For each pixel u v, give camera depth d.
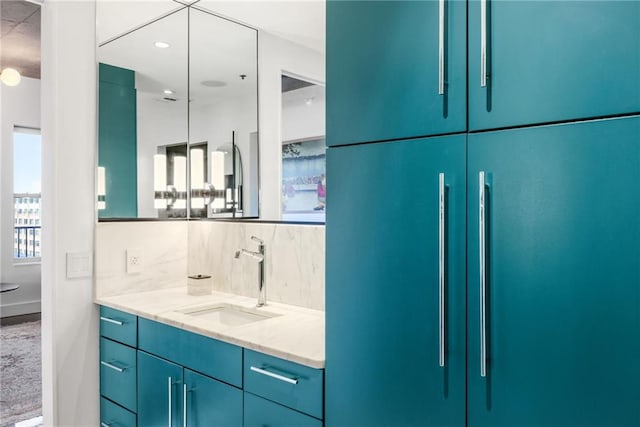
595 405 0.97
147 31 2.48
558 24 1.01
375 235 1.32
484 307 1.11
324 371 1.43
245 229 2.36
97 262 2.33
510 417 1.08
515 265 1.07
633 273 0.93
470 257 1.14
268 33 2.18
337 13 1.41
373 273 1.33
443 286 1.17
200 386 1.80
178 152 2.62
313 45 1.99
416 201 1.24
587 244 0.98
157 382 1.99
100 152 2.34
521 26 1.06
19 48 4.48
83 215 2.29
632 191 0.93
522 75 1.06
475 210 1.13
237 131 2.36
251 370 1.61
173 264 2.66
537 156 1.04
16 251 5.75
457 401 1.17
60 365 2.21
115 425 2.24
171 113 2.56
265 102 2.20
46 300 2.22
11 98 5.58
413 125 1.24
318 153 1.98
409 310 1.25
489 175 1.11
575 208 0.99
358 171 1.36
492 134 1.11
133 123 2.45
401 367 1.27
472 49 1.14
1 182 5.51
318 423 1.43
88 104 2.30
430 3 1.21
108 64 2.37
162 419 1.97
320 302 2.04
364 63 1.35
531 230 1.05
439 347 1.19
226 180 2.43
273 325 1.82
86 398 2.30
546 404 1.03
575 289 0.99
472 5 1.14
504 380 1.09
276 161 2.17
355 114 1.37
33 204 5.91
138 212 2.49
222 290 2.51
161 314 2.00
